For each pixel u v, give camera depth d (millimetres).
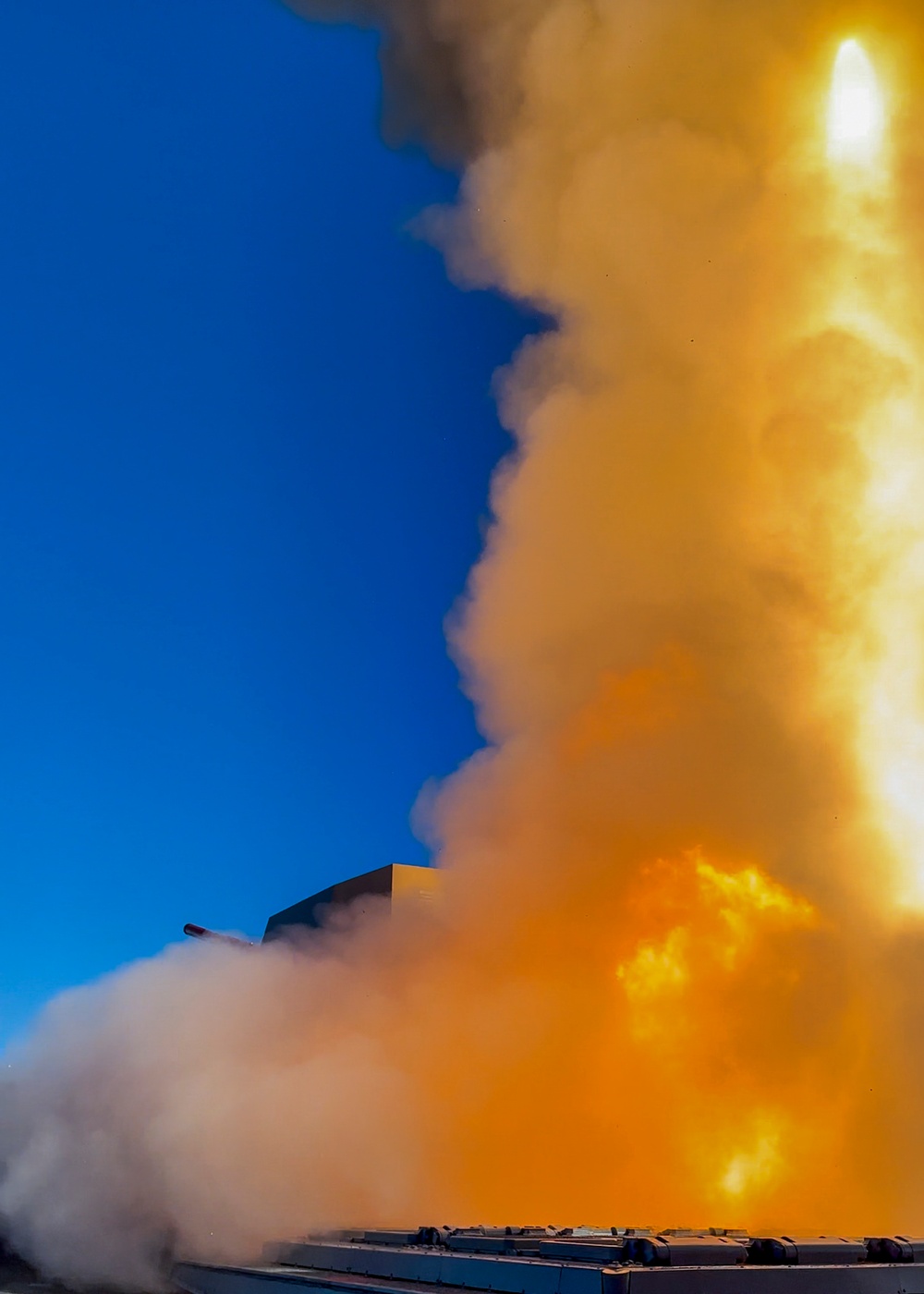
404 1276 14266
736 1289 12281
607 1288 11766
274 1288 15039
